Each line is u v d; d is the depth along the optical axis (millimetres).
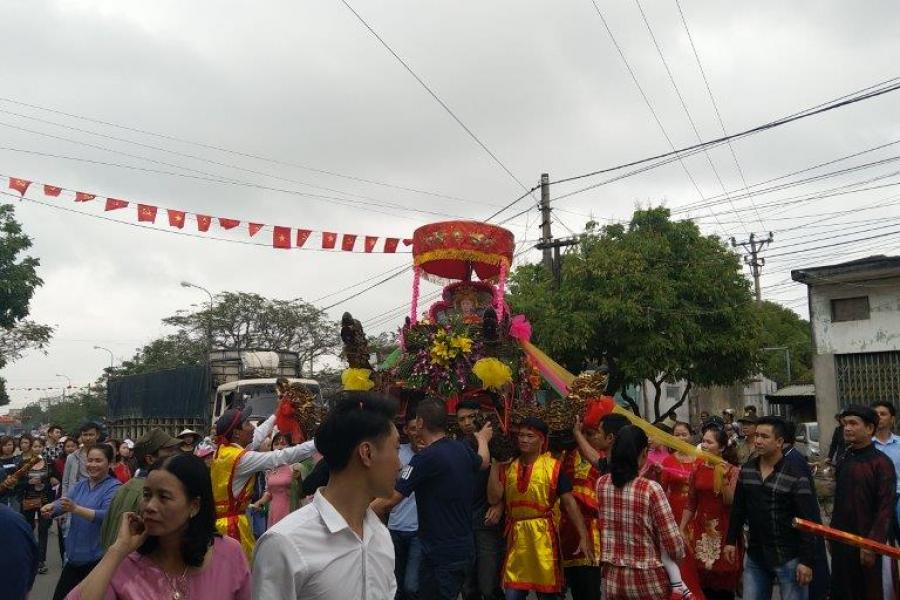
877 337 20062
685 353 21016
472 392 7734
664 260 21484
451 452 5609
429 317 9055
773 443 6027
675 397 38406
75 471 9836
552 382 8734
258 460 6199
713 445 7047
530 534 6488
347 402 2975
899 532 7258
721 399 37719
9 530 3322
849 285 20484
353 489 2902
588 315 20688
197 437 8156
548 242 22375
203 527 3074
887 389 19922
